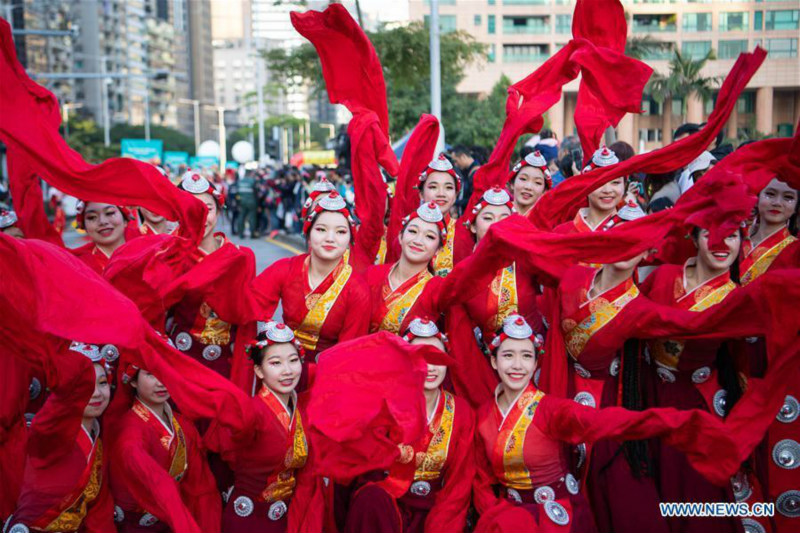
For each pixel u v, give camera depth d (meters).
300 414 4.83
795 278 4.32
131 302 4.14
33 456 4.45
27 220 5.80
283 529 4.78
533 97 6.22
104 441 4.79
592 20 6.14
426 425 4.65
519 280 5.31
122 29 112.31
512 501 4.71
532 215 5.43
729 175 4.48
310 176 19.86
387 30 18.20
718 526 4.81
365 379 4.45
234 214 24.53
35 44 87.69
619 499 4.76
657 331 4.71
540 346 4.71
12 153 5.80
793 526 4.95
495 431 4.70
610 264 4.84
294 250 18.50
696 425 4.28
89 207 5.66
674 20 26.00
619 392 5.01
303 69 19.59
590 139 6.07
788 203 5.24
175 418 4.82
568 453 4.89
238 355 5.26
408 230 5.27
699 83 22.33
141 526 4.67
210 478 4.89
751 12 23.81
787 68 23.31
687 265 4.97
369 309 5.34
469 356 5.25
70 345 4.54
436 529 4.67
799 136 4.80
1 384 4.73
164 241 4.97
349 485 4.91
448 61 18.64
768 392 4.47
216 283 5.09
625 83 5.62
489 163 6.19
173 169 46.06
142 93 119.31
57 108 5.14
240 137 96.31
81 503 4.51
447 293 5.11
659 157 5.12
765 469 4.97
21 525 4.41
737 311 4.49
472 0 38.50
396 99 24.17
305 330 5.37
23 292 4.11
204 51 161.62
